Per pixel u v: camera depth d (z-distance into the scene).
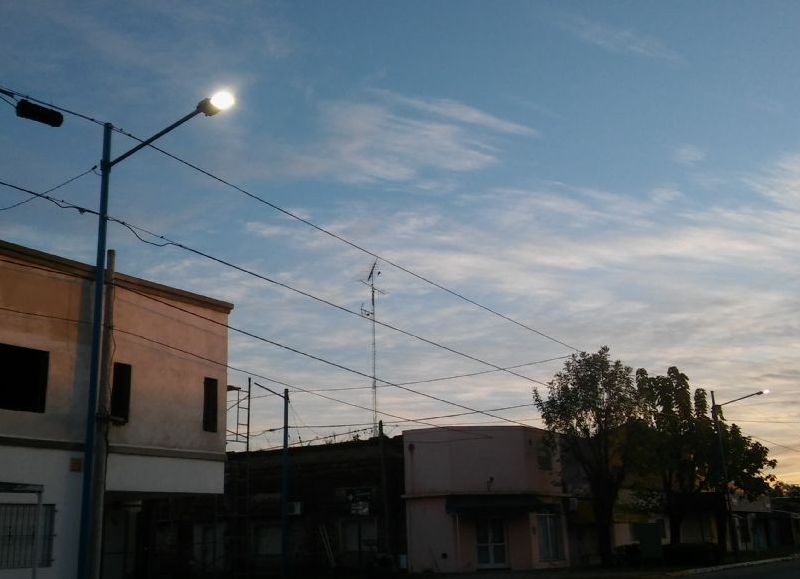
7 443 16.94
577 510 39.66
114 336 19.77
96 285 16.42
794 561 41.94
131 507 23.16
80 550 15.46
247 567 37.50
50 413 17.91
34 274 18.28
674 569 33.75
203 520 39.56
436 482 35.59
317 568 36.69
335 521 37.22
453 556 34.53
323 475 38.06
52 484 17.58
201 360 22.25
